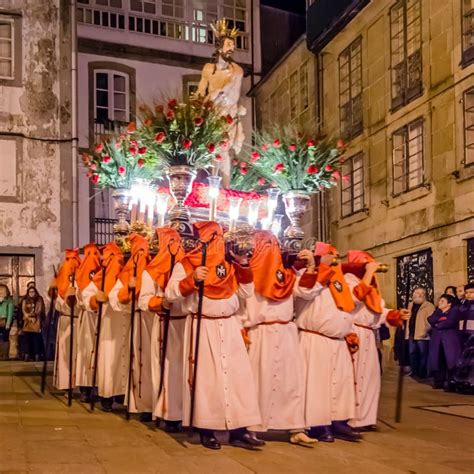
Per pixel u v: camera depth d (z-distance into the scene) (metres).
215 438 6.26
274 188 8.90
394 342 14.78
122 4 21.56
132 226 8.86
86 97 20.83
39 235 19.47
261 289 6.38
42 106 19.77
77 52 20.36
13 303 17.53
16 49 19.70
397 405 7.68
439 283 14.59
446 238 14.38
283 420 6.37
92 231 20.30
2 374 13.28
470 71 13.69
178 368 6.91
